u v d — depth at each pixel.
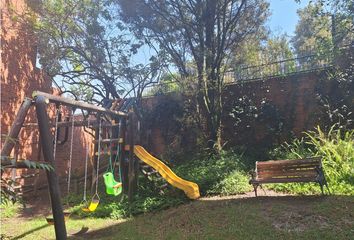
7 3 13.91
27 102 6.47
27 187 12.67
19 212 10.87
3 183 3.71
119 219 9.06
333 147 10.66
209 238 6.53
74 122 10.19
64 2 14.73
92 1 14.77
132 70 15.51
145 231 7.56
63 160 16.42
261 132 15.34
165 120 17.36
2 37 13.60
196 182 10.93
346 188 8.98
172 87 17.64
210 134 15.36
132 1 14.12
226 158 13.48
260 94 15.69
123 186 10.87
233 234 6.62
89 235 7.64
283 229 6.63
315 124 14.19
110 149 10.67
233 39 15.02
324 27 14.42
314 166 8.88
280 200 8.53
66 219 9.25
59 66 15.30
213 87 15.16
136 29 14.88
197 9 14.50
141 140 17.08
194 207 8.84
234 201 8.95
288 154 13.05
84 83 16.11
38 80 15.24
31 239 7.47
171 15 14.53
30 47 14.88
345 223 6.57
